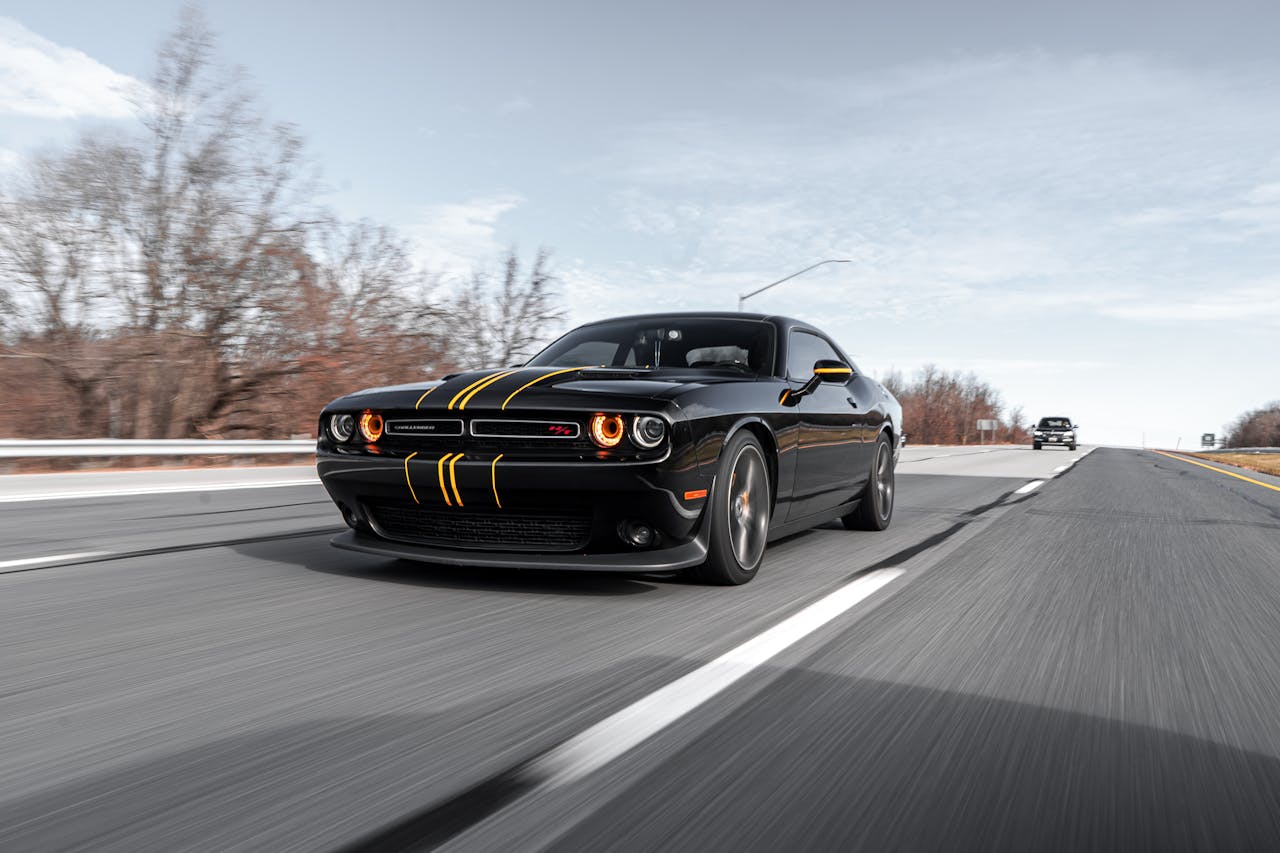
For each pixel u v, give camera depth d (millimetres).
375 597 3500
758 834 1568
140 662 2584
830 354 5449
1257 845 1580
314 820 1580
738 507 3844
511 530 3555
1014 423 89750
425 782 1752
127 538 5199
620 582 3854
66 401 15109
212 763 1833
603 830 1563
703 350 4672
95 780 1742
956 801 1729
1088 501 8500
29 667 2525
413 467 3484
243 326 16250
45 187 14703
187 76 15156
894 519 6695
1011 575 4305
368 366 17219
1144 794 1783
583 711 2195
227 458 14234
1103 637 3113
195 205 15578
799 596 3664
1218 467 18500
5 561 4316
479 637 2906
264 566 4180
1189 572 4535
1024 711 2287
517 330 19625
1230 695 2471
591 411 3328
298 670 2518
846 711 2240
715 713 2199
